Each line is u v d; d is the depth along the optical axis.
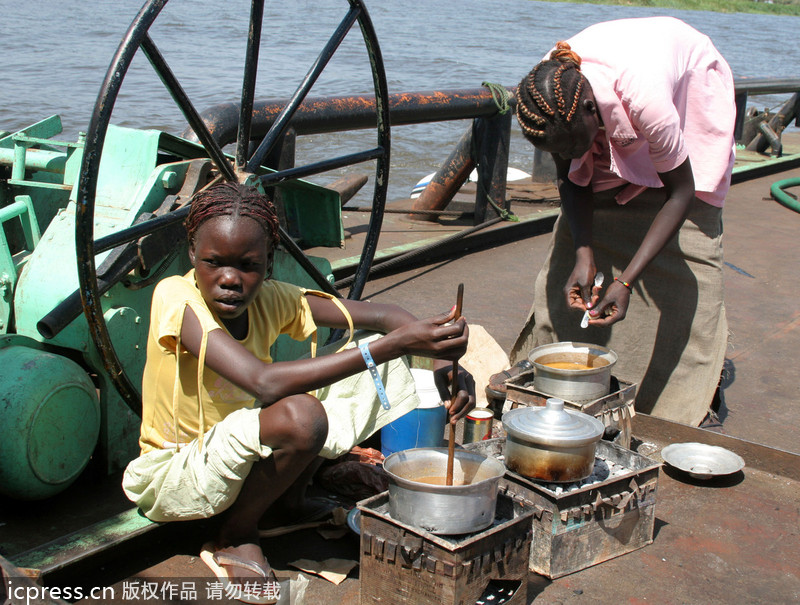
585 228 2.96
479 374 3.20
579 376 2.53
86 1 36.69
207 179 2.67
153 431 2.14
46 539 2.21
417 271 5.13
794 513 2.49
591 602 2.01
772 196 7.62
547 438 2.08
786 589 2.10
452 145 10.85
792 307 4.79
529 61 22.20
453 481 2.07
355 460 2.57
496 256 5.55
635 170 2.85
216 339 1.93
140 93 12.23
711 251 3.00
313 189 3.52
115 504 2.42
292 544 2.22
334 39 3.00
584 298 2.89
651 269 3.07
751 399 3.52
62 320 2.23
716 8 92.75
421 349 1.91
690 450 2.76
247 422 1.92
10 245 2.79
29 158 2.73
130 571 2.03
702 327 3.04
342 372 1.92
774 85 8.99
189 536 2.20
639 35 2.74
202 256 1.91
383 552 1.88
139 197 2.49
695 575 2.14
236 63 17.27
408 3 59.34
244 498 2.01
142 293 2.51
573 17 51.06
